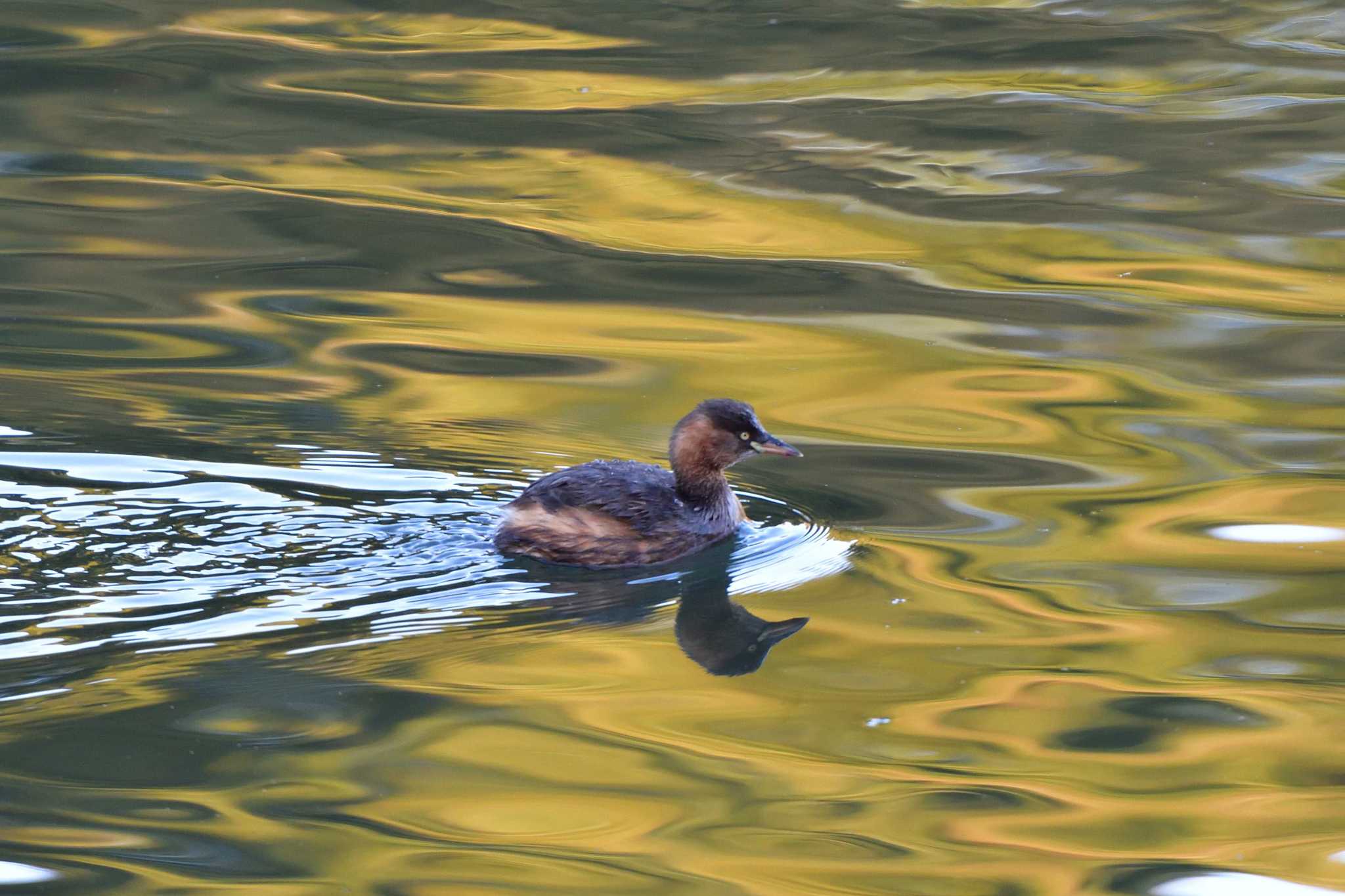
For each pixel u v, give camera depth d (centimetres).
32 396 1565
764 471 1501
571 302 1884
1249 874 910
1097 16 2864
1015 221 2112
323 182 2203
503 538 1293
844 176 2233
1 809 947
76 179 2202
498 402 1605
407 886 889
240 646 1120
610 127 2395
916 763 1027
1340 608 1225
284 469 1411
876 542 1355
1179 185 2203
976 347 1773
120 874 892
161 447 1448
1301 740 1051
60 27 2720
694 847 934
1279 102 2484
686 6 2908
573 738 1048
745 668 1145
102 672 1079
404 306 1862
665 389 1650
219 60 2606
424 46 2727
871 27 2808
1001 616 1223
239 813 952
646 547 1317
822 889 888
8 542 1244
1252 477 1469
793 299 1898
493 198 2162
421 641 1154
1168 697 1104
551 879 898
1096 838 940
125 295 1869
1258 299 1886
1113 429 1573
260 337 1764
